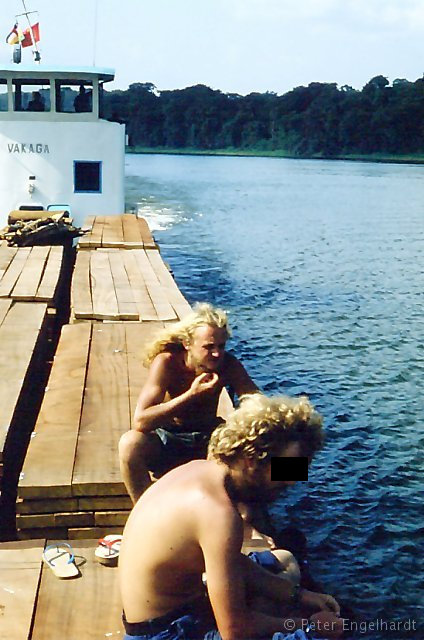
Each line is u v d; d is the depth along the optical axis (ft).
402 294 69.56
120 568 12.10
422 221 135.64
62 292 49.01
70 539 17.54
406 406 39.88
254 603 12.80
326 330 55.52
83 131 77.25
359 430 36.40
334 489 30.17
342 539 26.63
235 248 96.68
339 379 44.21
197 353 16.10
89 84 80.23
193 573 11.47
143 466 16.49
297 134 458.50
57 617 13.91
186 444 16.76
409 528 27.43
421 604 22.97
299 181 244.83
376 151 428.56
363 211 151.53
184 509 11.18
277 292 68.95
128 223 69.31
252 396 11.75
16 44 77.71
